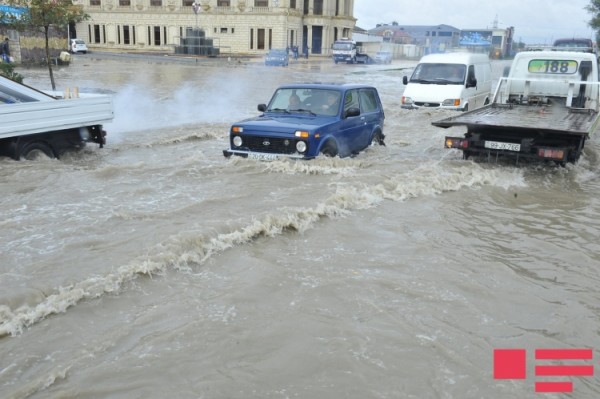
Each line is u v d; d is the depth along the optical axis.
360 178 8.59
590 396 3.48
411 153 11.34
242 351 3.82
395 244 5.97
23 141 9.34
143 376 3.51
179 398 3.31
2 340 3.88
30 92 10.56
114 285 4.65
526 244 6.22
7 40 33.81
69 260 5.14
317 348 3.88
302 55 77.56
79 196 7.34
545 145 9.80
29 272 4.88
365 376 3.58
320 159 9.15
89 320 4.17
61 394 3.31
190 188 7.86
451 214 7.20
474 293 4.86
